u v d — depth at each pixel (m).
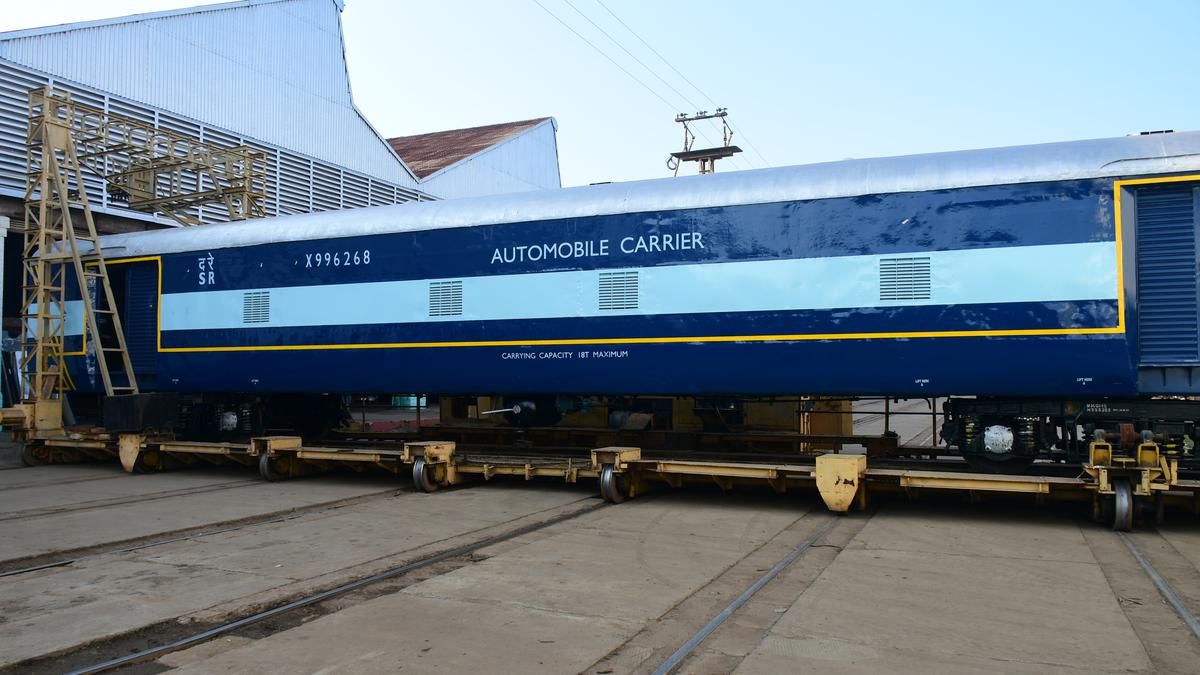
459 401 14.74
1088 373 7.84
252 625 4.88
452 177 30.47
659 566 6.17
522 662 4.20
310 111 23.75
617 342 9.52
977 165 8.27
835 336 8.64
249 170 16.27
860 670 4.04
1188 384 7.69
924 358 8.34
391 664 4.19
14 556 6.62
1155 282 7.75
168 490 10.29
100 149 17.14
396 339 10.66
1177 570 6.03
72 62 17.41
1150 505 7.52
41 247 12.82
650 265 9.41
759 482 9.12
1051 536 7.25
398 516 8.38
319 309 11.18
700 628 4.71
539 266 9.91
